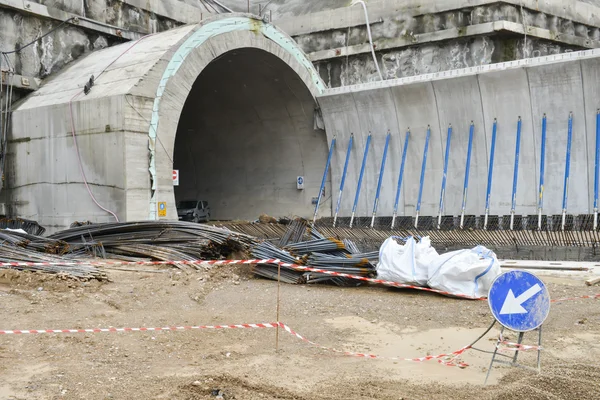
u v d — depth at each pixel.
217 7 36.69
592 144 23.44
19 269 13.40
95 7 28.17
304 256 13.98
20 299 11.26
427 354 8.20
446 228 23.25
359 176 29.20
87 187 22.08
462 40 30.47
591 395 6.34
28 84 25.44
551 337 8.95
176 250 16.05
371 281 12.80
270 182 33.47
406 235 22.47
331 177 30.89
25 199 24.27
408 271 12.80
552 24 32.16
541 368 7.35
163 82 22.38
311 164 31.89
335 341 8.88
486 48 29.97
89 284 12.50
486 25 29.30
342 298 12.12
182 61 23.16
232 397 6.43
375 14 32.69
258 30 27.02
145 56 23.14
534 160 24.77
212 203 35.75
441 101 26.66
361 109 29.12
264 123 32.75
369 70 33.06
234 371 7.29
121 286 12.73
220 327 9.15
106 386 6.73
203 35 24.11
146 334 9.12
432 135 27.27
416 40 31.31
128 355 8.02
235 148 34.59
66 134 22.70
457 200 26.75
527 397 6.25
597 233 19.41
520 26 29.73
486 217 24.06
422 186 26.64
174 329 9.36
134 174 21.30
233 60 28.33
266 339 8.95
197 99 33.25
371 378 7.05
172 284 13.12
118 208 21.20
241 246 15.58
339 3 35.78
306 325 9.88
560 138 24.14
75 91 23.30
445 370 7.39
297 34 35.22
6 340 8.55
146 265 15.57
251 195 34.22
